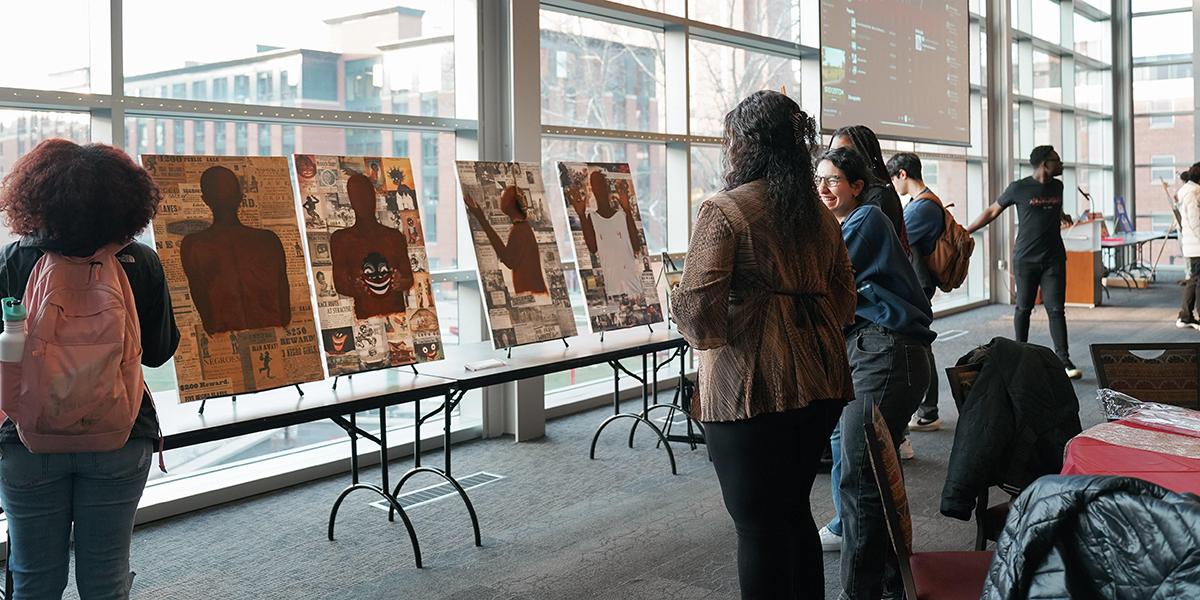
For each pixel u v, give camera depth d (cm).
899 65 875
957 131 995
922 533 375
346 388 347
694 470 470
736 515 234
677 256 638
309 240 349
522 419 531
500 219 425
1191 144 1606
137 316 209
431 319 379
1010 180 1162
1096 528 137
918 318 284
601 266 465
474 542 371
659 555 356
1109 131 1630
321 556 357
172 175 314
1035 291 709
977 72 1124
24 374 190
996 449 272
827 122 774
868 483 277
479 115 521
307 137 461
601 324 455
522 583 330
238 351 318
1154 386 321
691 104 687
